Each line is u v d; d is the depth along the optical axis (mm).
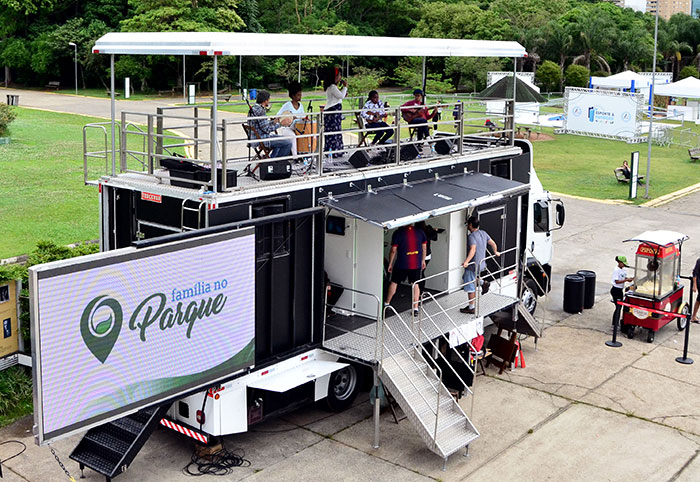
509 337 13430
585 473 9398
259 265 9539
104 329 7812
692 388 11945
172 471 9219
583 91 43219
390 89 54875
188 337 8625
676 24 85438
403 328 11156
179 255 8383
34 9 67625
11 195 23406
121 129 10414
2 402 10523
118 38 9859
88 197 23344
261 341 9727
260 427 10445
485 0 78000
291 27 66688
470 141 14547
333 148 13031
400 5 71875
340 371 10773
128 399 8156
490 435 10305
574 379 12227
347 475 9211
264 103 10891
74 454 8961
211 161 8984
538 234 15602
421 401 9867
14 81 72875
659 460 9758
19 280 11227
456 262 12828
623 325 14203
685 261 19188
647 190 27516
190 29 55625
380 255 10984
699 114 52531
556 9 77625
